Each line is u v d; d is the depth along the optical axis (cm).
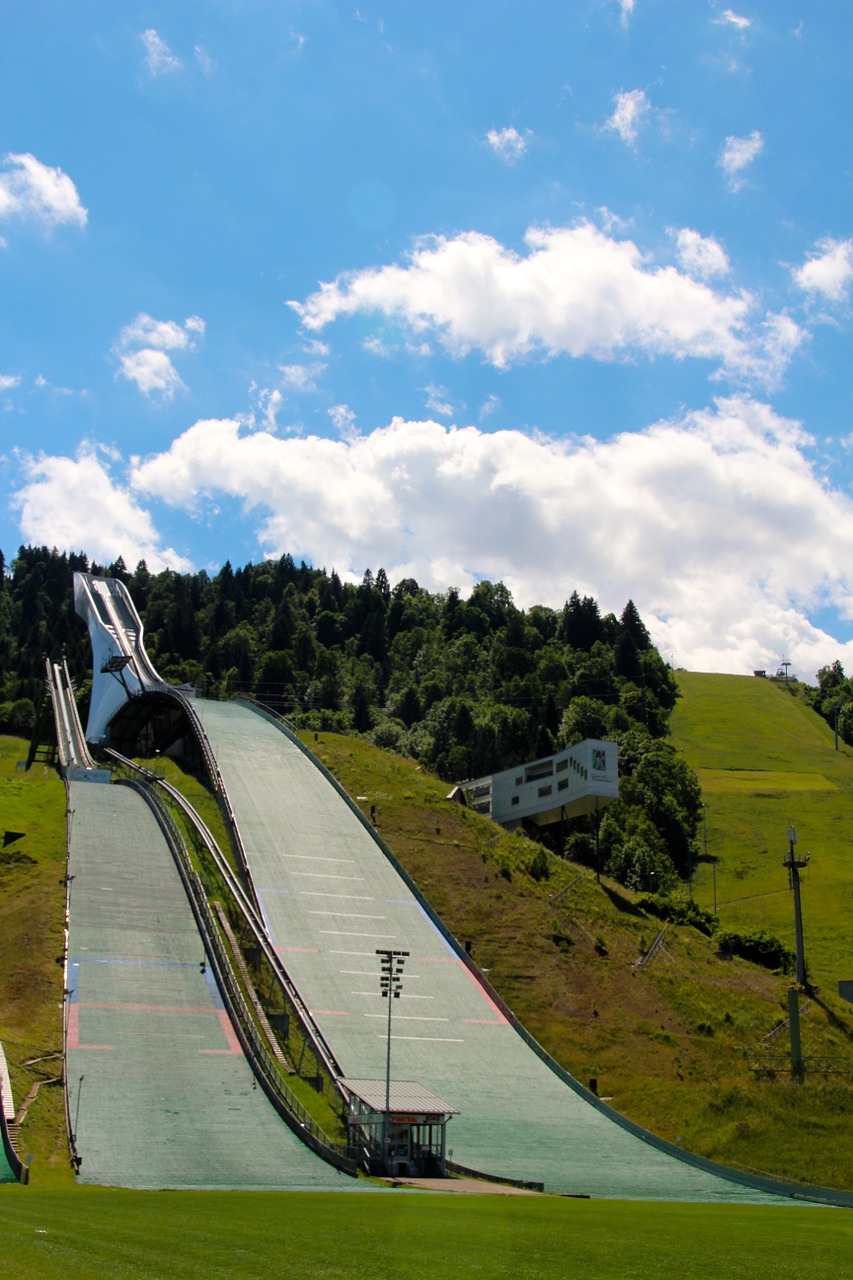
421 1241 2895
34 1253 2358
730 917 14388
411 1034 7738
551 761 13862
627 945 9862
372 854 10650
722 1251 2934
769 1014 8762
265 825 10744
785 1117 6744
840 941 13138
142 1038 6669
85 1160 5094
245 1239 2772
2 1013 6725
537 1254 2756
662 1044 8169
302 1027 6956
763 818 18925
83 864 9138
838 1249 3056
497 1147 6278
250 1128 5741
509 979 8931
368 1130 5734
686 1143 6681
